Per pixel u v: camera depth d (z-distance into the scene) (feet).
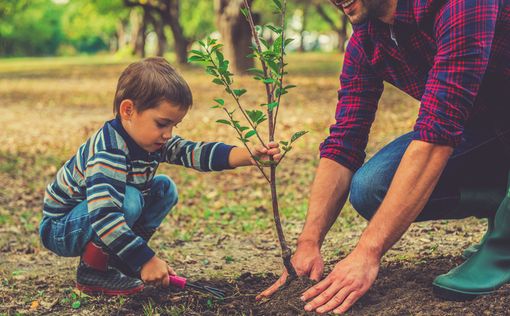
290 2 151.23
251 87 53.21
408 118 33.83
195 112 39.65
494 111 8.94
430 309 8.32
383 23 8.63
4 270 12.69
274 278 10.65
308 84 57.26
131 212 8.89
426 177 7.98
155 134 8.66
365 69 9.49
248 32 62.64
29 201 20.34
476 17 7.72
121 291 9.88
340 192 9.51
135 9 137.59
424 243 12.60
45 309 9.82
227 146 9.21
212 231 15.66
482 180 9.54
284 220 16.43
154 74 8.53
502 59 8.34
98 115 40.70
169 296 9.71
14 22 210.38
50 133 33.91
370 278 8.25
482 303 8.31
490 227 10.13
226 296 9.71
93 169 8.55
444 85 7.85
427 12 8.02
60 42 246.47
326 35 250.16
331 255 12.29
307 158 24.90
